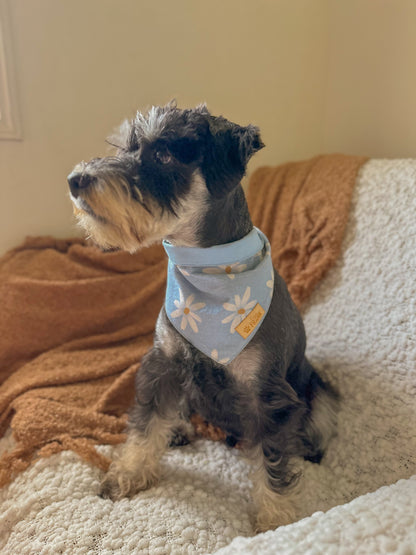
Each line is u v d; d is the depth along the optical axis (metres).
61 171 0.76
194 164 0.41
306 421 0.55
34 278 0.71
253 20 0.83
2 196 0.73
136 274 0.75
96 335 0.72
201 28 0.79
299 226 0.71
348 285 0.64
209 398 0.49
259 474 0.46
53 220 0.78
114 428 0.57
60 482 0.49
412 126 0.74
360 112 0.84
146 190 0.39
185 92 0.81
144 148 0.40
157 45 0.77
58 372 0.64
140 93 0.78
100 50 0.74
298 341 0.52
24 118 0.71
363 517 0.36
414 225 0.60
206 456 0.55
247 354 0.45
